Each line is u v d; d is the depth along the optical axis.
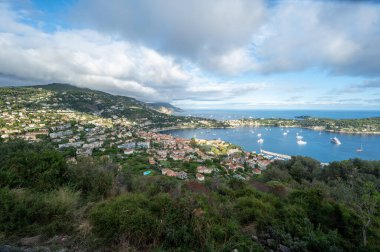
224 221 4.37
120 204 4.18
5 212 3.84
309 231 4.30
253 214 4.95
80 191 5.68
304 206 5.53
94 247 3.43
